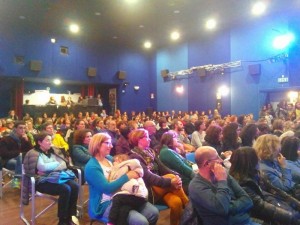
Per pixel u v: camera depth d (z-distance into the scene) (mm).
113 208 2283
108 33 12609
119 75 14562
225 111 12586
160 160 3258
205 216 2021
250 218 2227
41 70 11984
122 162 2533
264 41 11281
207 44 13250
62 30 12156
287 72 10625
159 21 11031
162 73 14969
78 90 14930
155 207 2512
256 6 9672
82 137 3887
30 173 3121
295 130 5070
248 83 11805
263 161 2713
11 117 10867
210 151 2137
